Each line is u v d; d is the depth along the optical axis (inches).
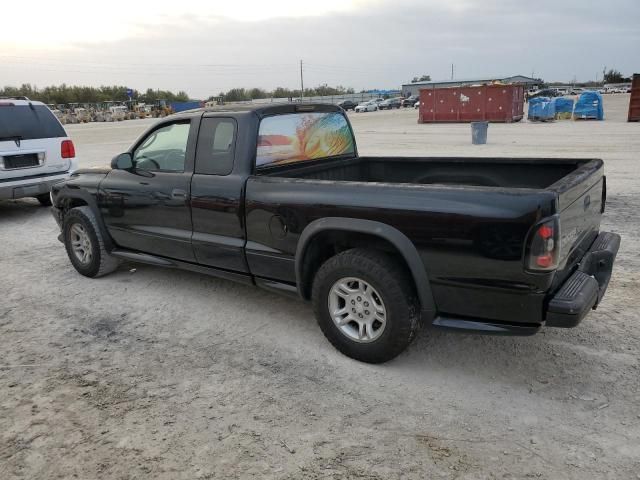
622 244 239.8
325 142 195.5
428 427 117.0
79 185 215.5
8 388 138.9
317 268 155.3
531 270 113.7
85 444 115.5
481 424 117.3
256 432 117.4
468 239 119.8
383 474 103.1
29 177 335.6
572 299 116.3
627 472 101.1
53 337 169.0
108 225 209.8
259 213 156.5
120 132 1282.0
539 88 4857.3
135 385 138.7
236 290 204.4
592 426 115.0
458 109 1220.5
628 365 138.5
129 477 105.0
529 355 145.9
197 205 172.9
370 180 213.9
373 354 140.3
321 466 106.0
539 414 120.0
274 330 168.9
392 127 1146.0
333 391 132.4
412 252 127.7
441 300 129.2
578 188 129.7
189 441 115.2
